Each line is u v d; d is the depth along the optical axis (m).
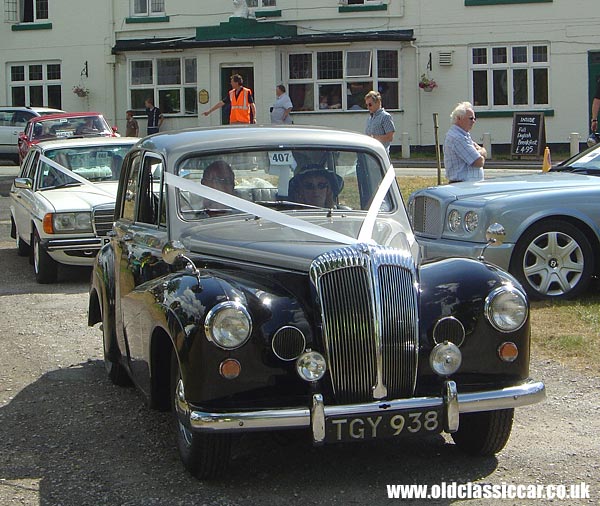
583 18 27.75
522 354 5.02
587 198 9.12
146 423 6.19
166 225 5.78
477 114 28.69
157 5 31.28
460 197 9.30
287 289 4.93
